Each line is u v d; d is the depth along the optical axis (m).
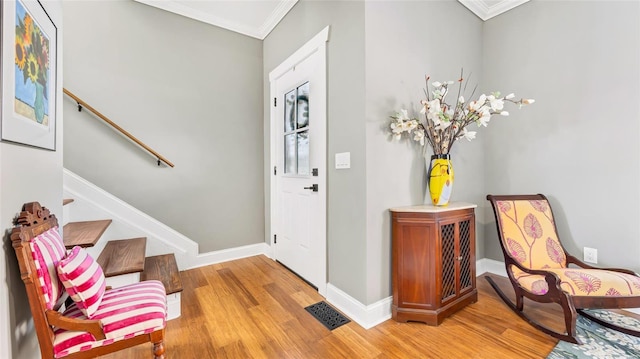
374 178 1.81
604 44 2.01
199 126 2.90
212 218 2.98
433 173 1.98
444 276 1.83
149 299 1.25
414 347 1.54
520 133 2.48
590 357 1.42
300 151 2.58
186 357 1.47
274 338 1.63
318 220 2.24
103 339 1.07
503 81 2.58
